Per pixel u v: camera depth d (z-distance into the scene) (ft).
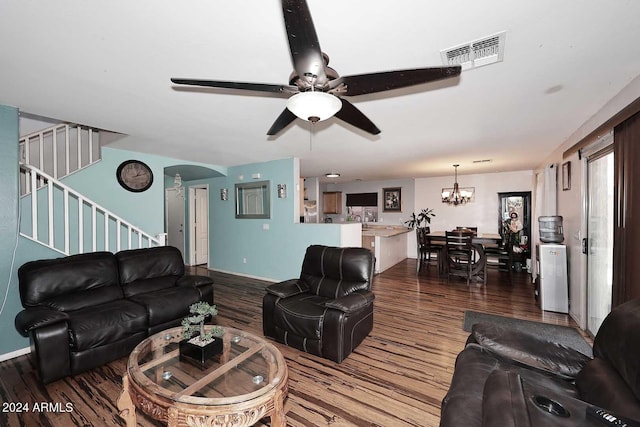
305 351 8.65
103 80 6.72
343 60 5.79
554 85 7.00
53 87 7.08
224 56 5.70
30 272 8.15
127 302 9.07
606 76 6.54
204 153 15.07
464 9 4.34
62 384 7.15
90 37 5.05
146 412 5.03
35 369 7.75
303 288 10.34
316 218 24.67
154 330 9.14
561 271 12.11
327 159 17.11
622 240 7.10
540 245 12.59
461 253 17.46
